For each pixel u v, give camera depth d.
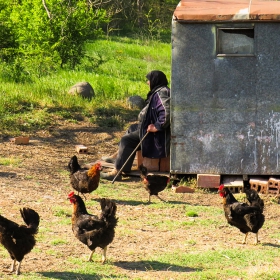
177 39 12.40
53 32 25.73
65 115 18.12
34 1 25.89
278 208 11.46
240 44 12.36
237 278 7.66
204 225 10.16
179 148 12.62
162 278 7.55
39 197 11.14
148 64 31.36
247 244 9.29
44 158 14.40
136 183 12.95
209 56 12.36
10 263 7.95
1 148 14.94
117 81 23.84
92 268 7.86
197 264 8.20
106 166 13.72
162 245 9.02
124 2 43.41
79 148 15.22
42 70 24.20
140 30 44.03
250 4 12.62
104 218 7.91
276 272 7.86
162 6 47.34
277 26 12.20
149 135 12.90
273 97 12.34
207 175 12.50
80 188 10.98
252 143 12.44
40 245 8.68
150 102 12.84
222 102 12.42
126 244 8.98
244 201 11.55
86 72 25.81
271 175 12.53
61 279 7.38
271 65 12.27
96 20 27.02
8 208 10.27
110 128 17.69
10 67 22.83
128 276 7.63
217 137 12.50
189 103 12.50
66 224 9.73
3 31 23.52
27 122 17.22
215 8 12.43
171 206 11.16
